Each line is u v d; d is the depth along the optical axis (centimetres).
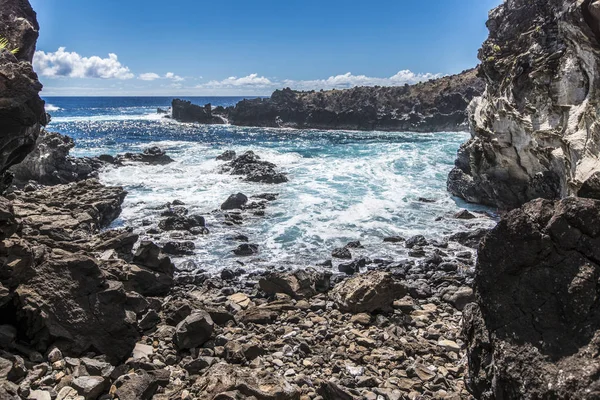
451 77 8638
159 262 1140
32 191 1769
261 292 1148
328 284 1175
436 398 660
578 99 1459
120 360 744
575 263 475
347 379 703
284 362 771
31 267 739
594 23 1235
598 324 438
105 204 1733
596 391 394
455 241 1603
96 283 782
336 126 7481
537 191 1772
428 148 4084
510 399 464
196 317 819
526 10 1978
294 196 2267
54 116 9844
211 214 1947
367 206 2075
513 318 493
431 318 986
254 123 7912
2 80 1020
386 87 8419
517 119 1750
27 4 1477
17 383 584
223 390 602
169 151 3991
